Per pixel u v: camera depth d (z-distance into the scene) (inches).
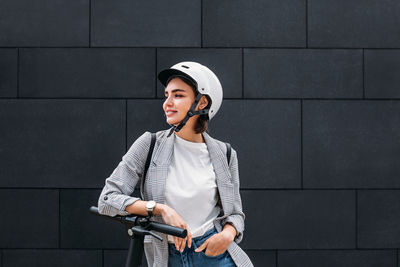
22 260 158.4
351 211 160.6
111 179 81.4
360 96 161.5
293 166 160.2
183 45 159.5
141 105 159.5
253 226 159.3
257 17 160.2
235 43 159.8
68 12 159.3
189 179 81.9
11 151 158.9
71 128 159.2
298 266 159.8
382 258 160.4
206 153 85.8
